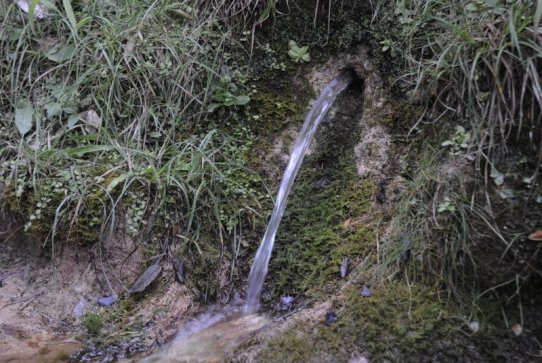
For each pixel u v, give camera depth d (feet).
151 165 7.21
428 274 6.24
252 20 8.02
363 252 6.84
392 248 6.54
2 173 7.27
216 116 7.88
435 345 5.70
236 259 7.30
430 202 6.41
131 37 7.84
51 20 8.15
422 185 6.53
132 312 6.96
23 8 8.16
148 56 7.79
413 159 7.02
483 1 6.70
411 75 7.15
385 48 7.41
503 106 6.15
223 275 7.23
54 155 7.29
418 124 7.05
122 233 7.13
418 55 7.14
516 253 5.91
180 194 7.23
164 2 8.16
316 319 6.17
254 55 8.00
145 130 7.63
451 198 6.20
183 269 7.14
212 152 7.51
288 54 7.97
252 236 7.39
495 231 5.92
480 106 6.28
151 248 7.18
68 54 7.85
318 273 6.95
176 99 7.78
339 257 6.94
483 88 6.33
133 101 7.72
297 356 5.70
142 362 6.15
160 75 7.73
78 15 8.13
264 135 7.90
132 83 7.70
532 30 6.01
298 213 7.52
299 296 6.91
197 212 7.27
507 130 6.11
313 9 7.89
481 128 6.26
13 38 7.94
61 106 7.61
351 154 7.66
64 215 7.04
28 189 7.13
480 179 6.13
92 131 7.64
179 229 7.23
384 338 5.77
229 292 7.20
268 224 7.43
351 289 6.43
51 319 6.97
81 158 7.42
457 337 5.75
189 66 7.77
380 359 5.64
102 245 7.12
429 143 6.83
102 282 7.20
